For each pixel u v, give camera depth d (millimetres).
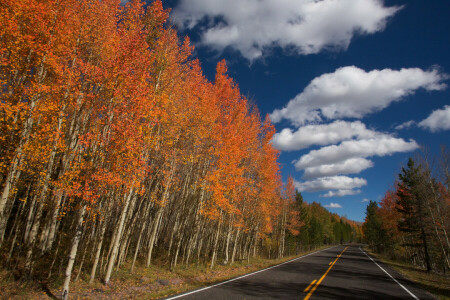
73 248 7176
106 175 8273
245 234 28531
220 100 17094
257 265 19094
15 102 9664
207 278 12148
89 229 12070
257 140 19750
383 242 47156
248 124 18250
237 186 17781
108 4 11336
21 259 10188
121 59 8578
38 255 9438
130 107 8539
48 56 9344
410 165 30578
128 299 7512
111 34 11094
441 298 9031
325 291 8805
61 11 9492
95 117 10000
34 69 10039
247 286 9164
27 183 12484
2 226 9727
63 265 10820
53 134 9938
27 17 8953
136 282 10102
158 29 11102
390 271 17109
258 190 21016
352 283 10938
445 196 23203
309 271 14516
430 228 24562
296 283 10234
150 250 14359
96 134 8961
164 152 12836
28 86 9938
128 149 8656
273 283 10031
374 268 18172
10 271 8617
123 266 13203
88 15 10812
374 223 55250
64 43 10172
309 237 59625
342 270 15648
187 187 18219
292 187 35125
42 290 7871
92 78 9336
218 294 7578
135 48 8680
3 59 8742
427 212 24234
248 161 19281
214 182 14594
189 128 14258
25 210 15625
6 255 10109
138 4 10508
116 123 8484
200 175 15875
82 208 7816
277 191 29250
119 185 9391
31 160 10453
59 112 9922
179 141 14609
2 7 8344
